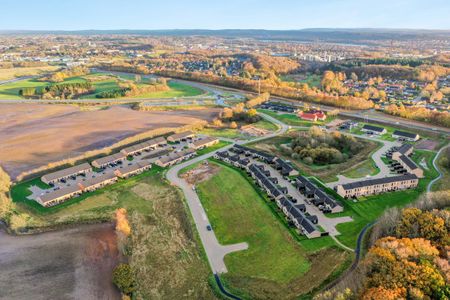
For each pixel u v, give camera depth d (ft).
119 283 333.62
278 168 593.01
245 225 434.30
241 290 330.13
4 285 346.74
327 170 587.27
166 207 483.51
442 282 255.29
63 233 432.66
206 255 382.01
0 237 424.87
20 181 561.84
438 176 554.46
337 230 410.31
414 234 341.62
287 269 354.13
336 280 328.29
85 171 597.11
